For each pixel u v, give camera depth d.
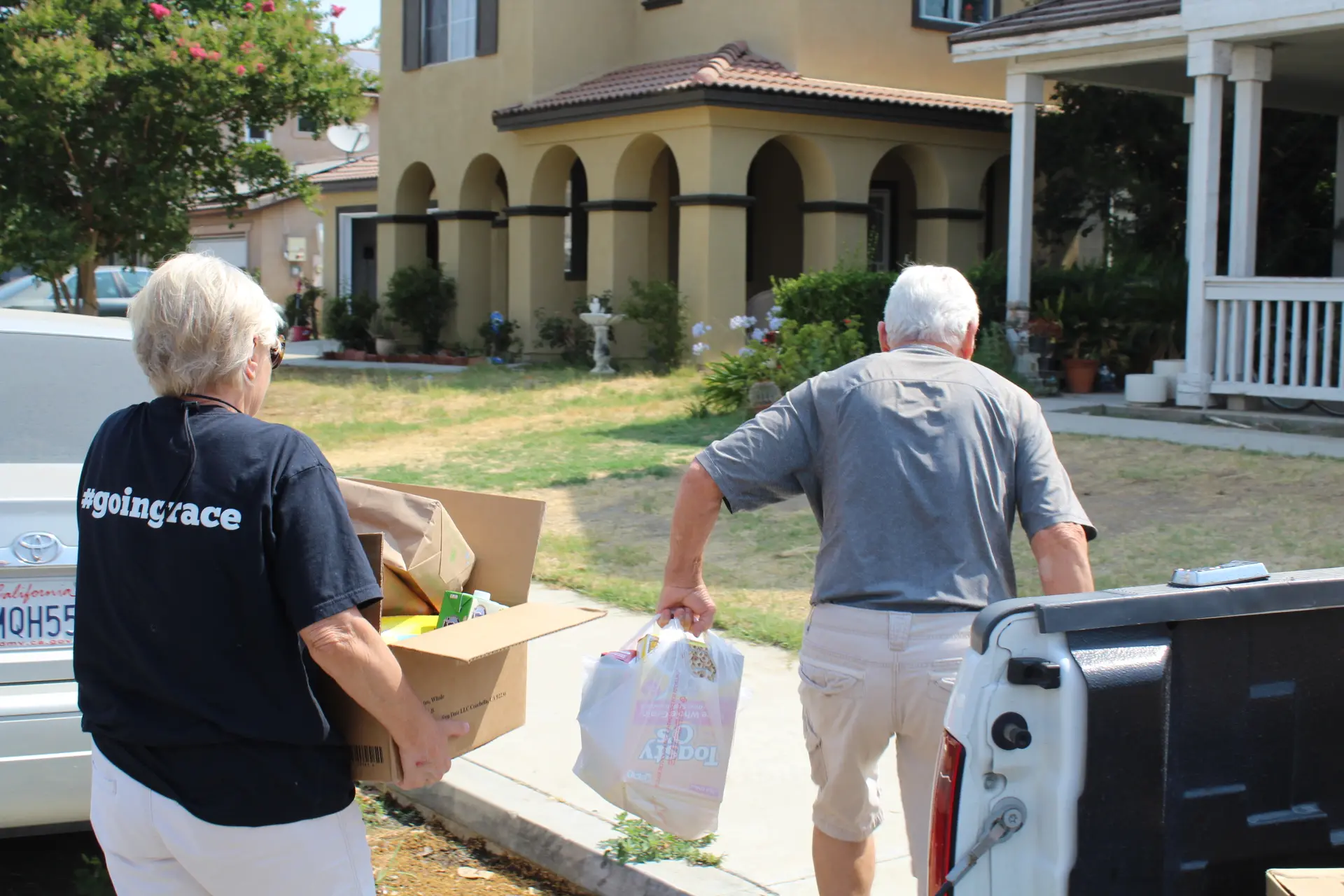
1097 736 2.23
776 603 6.97
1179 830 2.29
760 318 18.61
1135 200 16.94
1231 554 7.33
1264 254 17.03
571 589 7.39
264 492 2.49
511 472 10.67
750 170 21.33
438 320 22.12
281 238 30.86
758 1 18.84
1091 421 11.97
